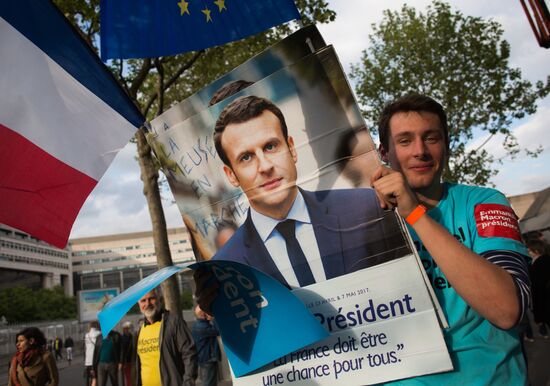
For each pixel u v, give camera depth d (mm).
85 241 146500
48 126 2254
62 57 2299
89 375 13883
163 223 11438
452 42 21484
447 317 1639
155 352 5281
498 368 1567
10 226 2160
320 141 1777
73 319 92750
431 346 1622
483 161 22594
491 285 1339
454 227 1662
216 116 1923
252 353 1860
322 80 1756
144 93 14398
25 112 2229
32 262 119062
